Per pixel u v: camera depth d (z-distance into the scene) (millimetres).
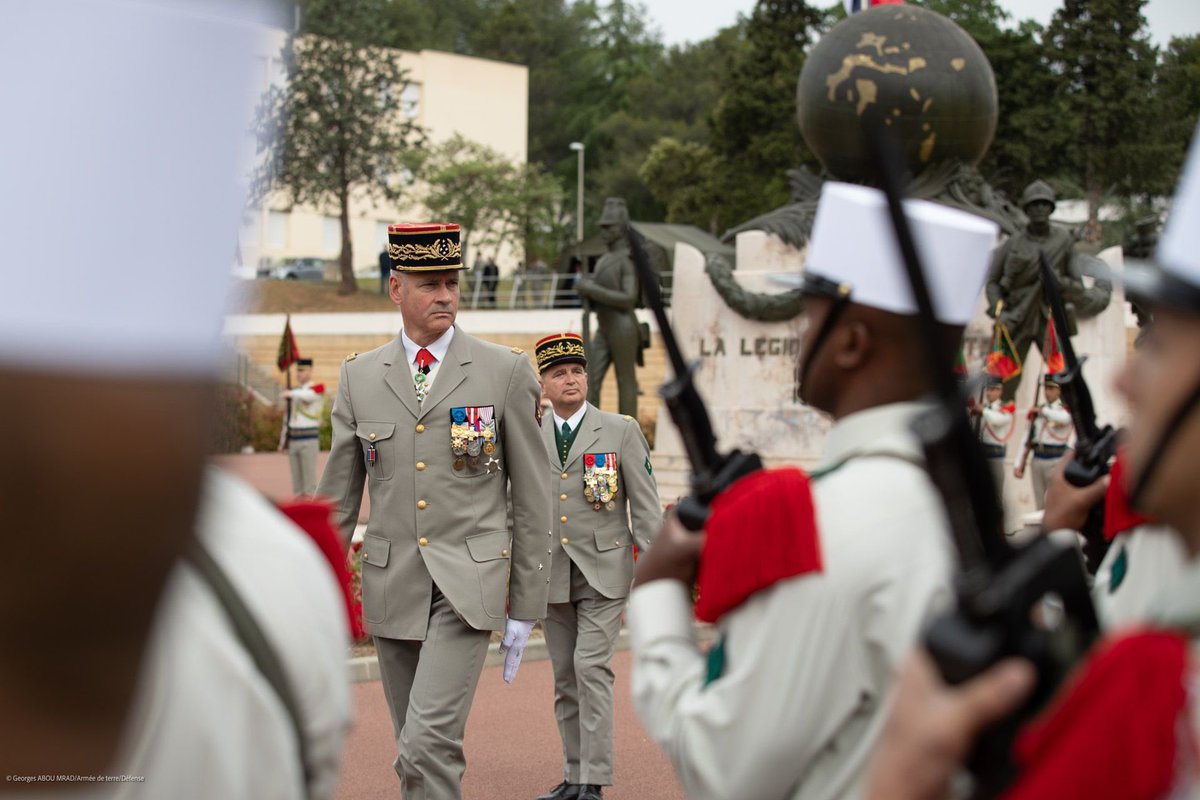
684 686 2328
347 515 6016
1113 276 1556
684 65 85375
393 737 8125
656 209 73250
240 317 1039
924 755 1442
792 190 15172
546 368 7309
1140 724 1341
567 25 92188
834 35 13281
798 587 2109
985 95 13172
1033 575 1445
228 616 1494
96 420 910
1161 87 34438
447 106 62781
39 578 907
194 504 959
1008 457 13797
